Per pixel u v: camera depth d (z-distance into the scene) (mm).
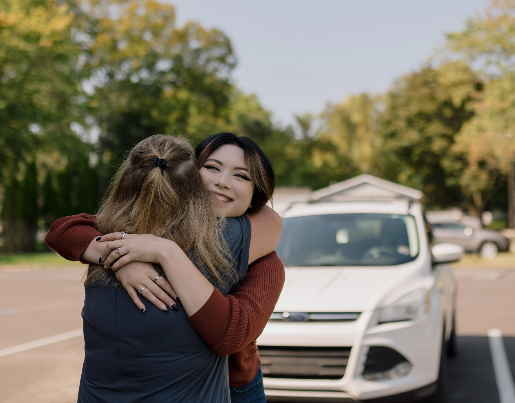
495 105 22109
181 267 1380
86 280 1476
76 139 29109
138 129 36781
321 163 61812
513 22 21766
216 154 1754
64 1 33719
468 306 9523
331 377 3518
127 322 1372
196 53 36312
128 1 34844
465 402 4414
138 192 1496
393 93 45344
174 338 1368
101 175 31828
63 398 4531
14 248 26812
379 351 3537
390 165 53688
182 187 1496
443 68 24484
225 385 1526
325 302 3691
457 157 40469
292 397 3529
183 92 37188
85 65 33344
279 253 4719
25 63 26703
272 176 1799
